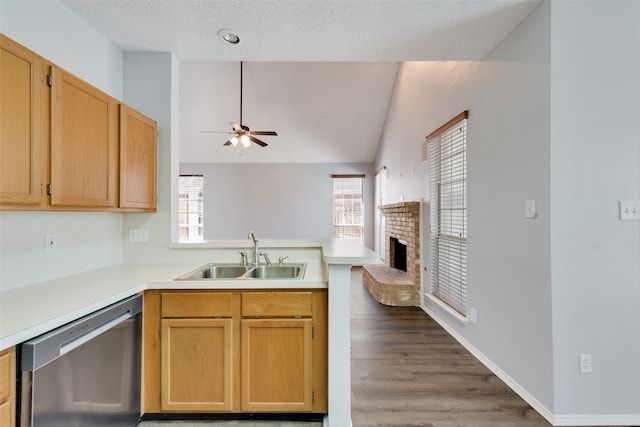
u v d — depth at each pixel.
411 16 1.90
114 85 2.26
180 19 1.93
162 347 1.73
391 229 5.26
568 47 1.76
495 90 2.29
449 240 3.26
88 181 1.68
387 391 2.12
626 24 1.76
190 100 5.74
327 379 1.75
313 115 6.18
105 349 1.43
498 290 2.27
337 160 7.48
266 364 1.74
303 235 7.61
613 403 1.76
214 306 1.73
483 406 1.95
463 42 2.22
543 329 1.84
